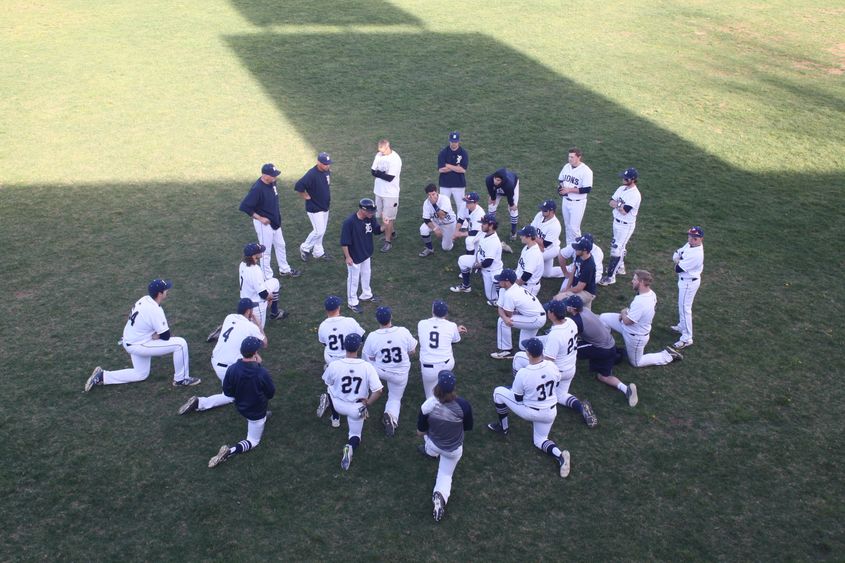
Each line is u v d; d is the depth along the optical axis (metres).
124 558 6.74
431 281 11.87
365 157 16.23
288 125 17.88
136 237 12.76
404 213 14.12
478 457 8.20
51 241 12.51
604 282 11.87
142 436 8.28
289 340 10.18
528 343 7.73
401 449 8.27
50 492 7.45
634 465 8.12
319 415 8.63
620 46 24.89
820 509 7.57
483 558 6.89
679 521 7.39
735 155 16.94
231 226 13.29
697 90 21.16
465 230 12.79
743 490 7.80
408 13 27.75
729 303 11.38
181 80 20.53
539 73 22.09
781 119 19.17
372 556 6.86
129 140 16.73
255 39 24.12
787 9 29.78
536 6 29.39
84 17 26.06
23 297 10.88
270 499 7.48
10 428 8.28
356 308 10.89
